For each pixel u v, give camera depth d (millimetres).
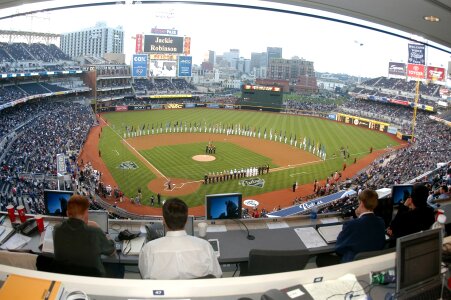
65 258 4578
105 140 52812
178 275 3895
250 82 126875
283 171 42406
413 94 87812
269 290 3150
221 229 7648
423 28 8406
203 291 3213
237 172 39562
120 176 37406
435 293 3955
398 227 7102
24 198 26031
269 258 4590
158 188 34531
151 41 98000
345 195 22922
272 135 63531
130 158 44438
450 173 21750
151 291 3162
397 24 8344
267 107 92312
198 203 31469
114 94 92062
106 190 31953
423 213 6965
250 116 83875
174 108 92188
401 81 93938
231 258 6430
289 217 8398
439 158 44656
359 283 3762
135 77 95812
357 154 52156
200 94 103625
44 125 52844
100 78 87938
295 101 102875
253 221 8023
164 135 59438
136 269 6957
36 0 6922
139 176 37750
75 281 3141
